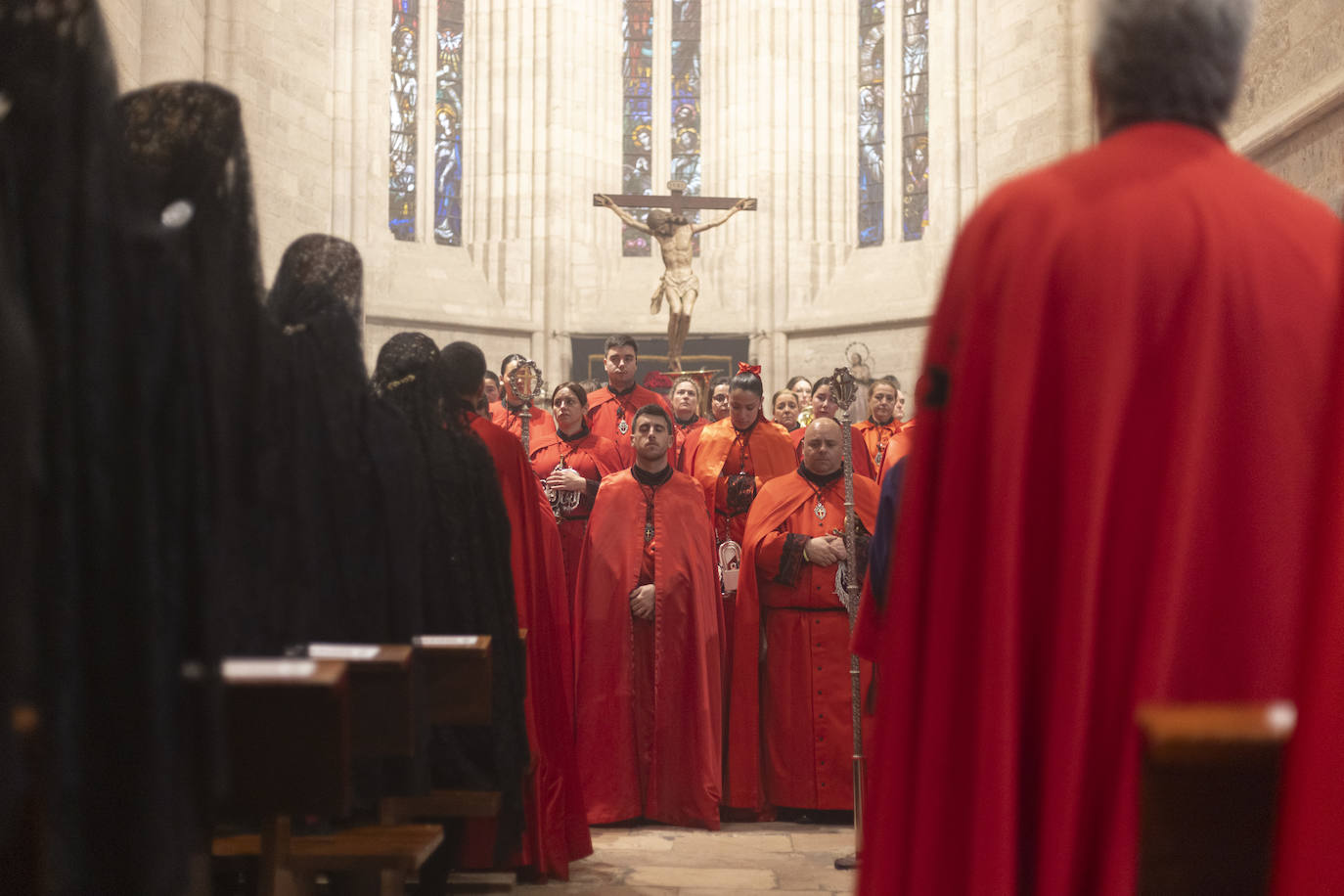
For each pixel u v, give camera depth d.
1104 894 1.42
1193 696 1.46
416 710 3.09
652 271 19.67
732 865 5.63
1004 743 1.49
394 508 3.11
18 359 1.44
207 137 2.40
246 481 2.45
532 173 19.27
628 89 20.00
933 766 1.56
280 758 2.54
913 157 18.81
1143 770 1.36
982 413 1.57
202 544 1.93
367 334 17.55
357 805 3.16
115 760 1.78
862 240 19.36
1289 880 0.94
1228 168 1.58
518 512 5.35
